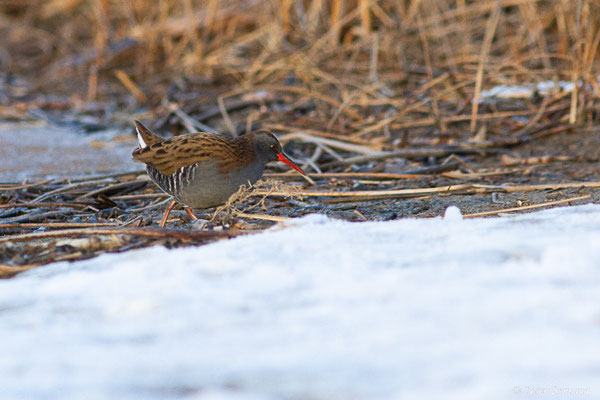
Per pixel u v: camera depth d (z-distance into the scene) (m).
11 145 17.33
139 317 5.42
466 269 5.93
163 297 5.76
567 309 4.97
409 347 4.59
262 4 23.58
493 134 15.95
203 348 4.78
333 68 20.92
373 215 10.58
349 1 22.83
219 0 25.27
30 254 7.87
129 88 23.22
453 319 4.96
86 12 29.70
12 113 20.70
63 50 27.75
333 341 4.75
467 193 11.59
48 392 4.28
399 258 6.34
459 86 16.25
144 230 8.15
